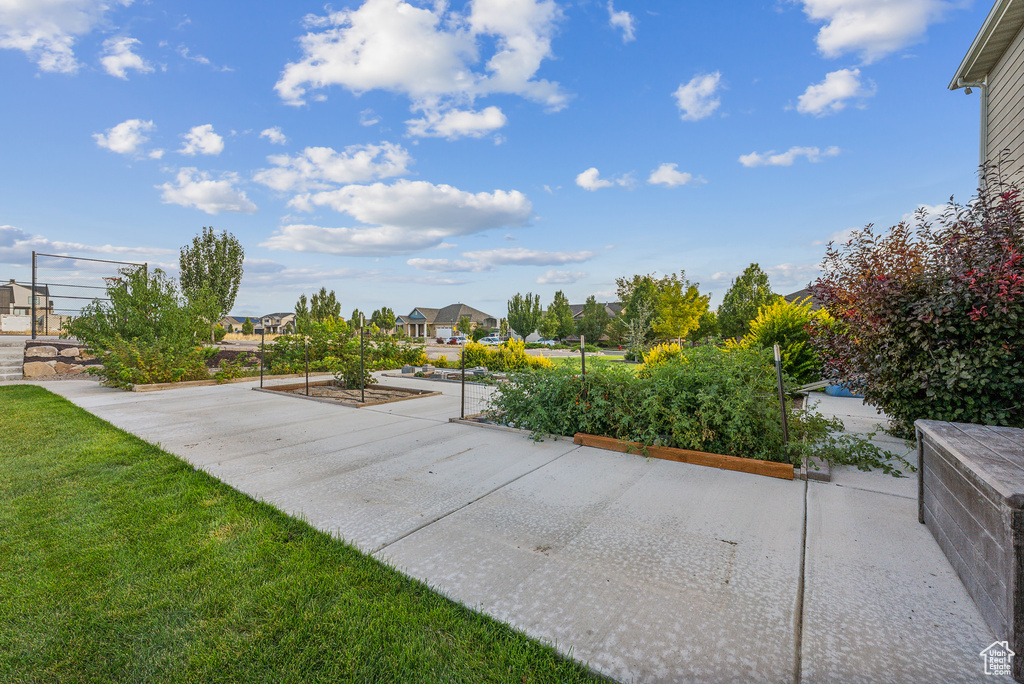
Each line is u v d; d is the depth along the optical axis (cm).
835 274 589
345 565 267
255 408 804
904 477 421
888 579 250
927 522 311
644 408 519
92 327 1217
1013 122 711
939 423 312
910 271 509
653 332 2902
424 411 779
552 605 229
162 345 1163
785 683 175
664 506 357
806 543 293
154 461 467
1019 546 182
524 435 597
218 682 182
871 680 177
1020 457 231
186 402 869
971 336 448
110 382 1095
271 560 272
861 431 593
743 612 222
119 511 343
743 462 443
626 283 3928
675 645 199
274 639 205
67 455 487
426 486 404
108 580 250
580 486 403
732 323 2556
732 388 483
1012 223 456
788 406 520
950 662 187
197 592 240
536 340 4994
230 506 351
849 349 554
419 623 215
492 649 198
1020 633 180
